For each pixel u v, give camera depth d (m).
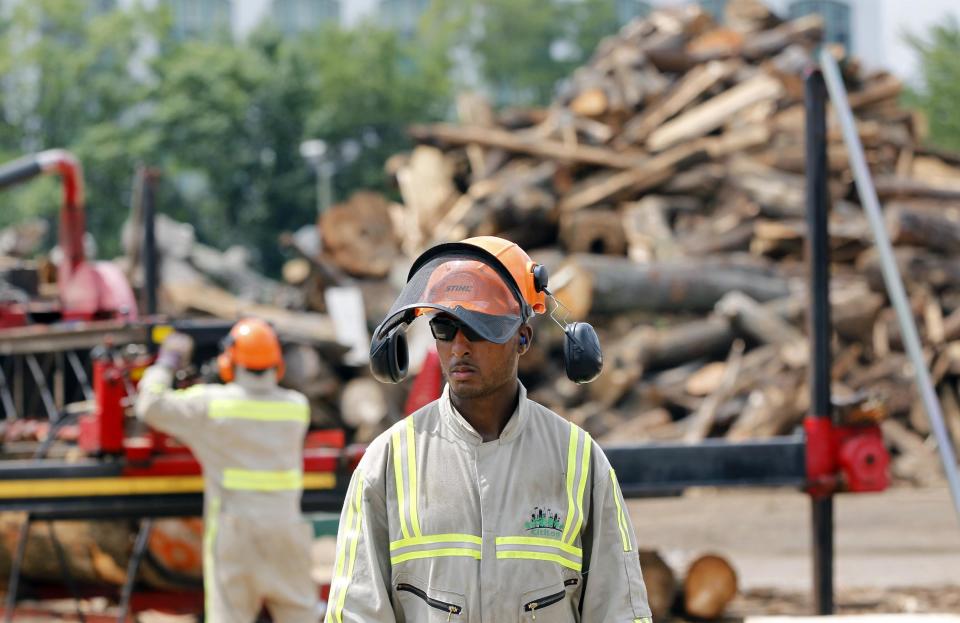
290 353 18.88
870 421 10.83
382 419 18.78
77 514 10.30
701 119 26.86
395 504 4.15
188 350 9.95
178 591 11.28
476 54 111.69
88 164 78.38
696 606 11.77
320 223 22.19
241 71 83.94
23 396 12.88
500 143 26.00
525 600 4.05
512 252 4.30
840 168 25.48
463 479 4.12
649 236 23.92
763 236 23.78
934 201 25.53
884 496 19.03
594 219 23.34
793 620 7.57
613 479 4.27
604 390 20.53
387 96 86.38
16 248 25.25
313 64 89.44
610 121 27.33
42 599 11.86
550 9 111.88
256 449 9.61
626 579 4.18
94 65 88.75
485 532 4.07
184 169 81.81
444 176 26.25
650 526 16.84
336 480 10.47
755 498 18.91
